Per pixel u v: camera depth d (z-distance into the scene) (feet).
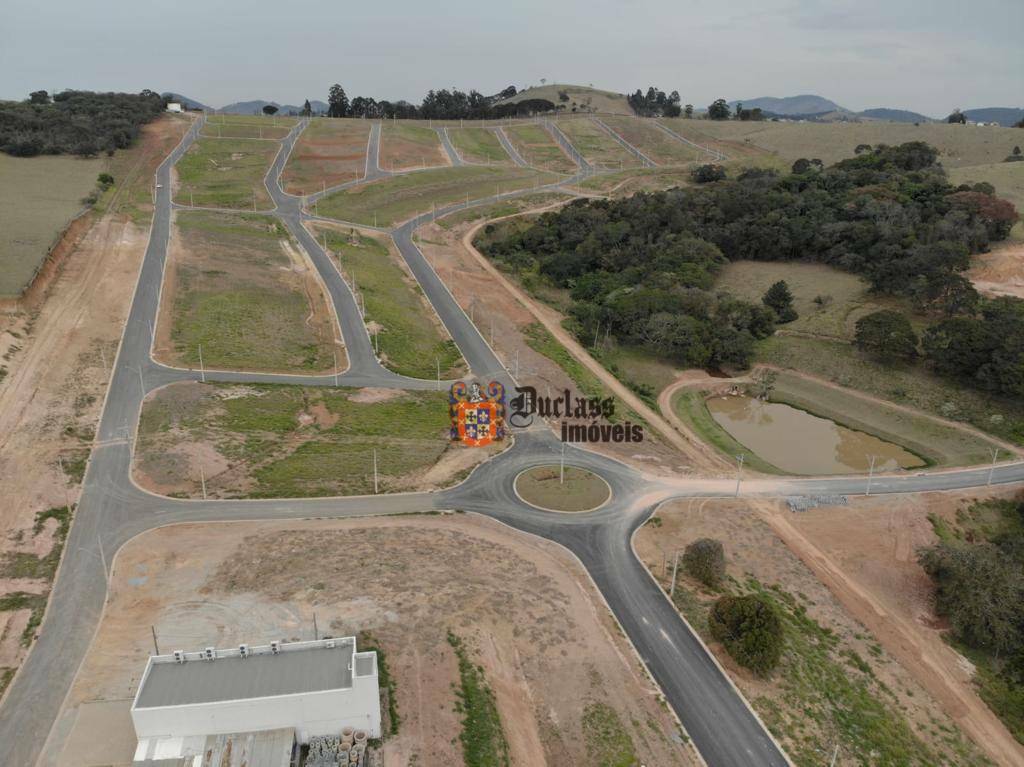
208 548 198.59
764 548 228.22
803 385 368.07
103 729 140.87
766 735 159.94
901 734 167.63
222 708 129.90
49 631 166.40
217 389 287.07
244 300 367.86
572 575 205.98
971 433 315.99
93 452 239.71
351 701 134.31
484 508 235.61
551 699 162.09
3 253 354.95
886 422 333.01
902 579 222.89
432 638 168.55
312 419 279.08
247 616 171.63
